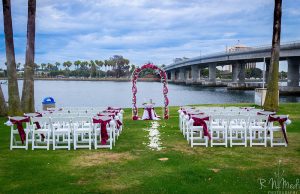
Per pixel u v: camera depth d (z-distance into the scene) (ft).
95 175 31.19
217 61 322.75
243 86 325.83
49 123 43.60
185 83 469.98
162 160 36.04
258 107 88.84
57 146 43.06
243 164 34.32
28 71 74.38
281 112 79.87
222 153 39.32
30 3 73.56
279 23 77.61
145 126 62.28
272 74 79.41
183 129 51.42
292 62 226.17
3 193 26.71
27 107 74.08
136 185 28.30
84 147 42.91
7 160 36.78
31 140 43.93
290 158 36.76
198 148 42.19
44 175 31.35
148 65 73.61
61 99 196.13
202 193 26.16
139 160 36.24
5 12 70.69
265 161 35.50
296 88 222.69
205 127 42.83
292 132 53.52
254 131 46.44
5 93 245.24
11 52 71.67
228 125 45.11
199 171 31.78
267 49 226.99
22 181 29.66
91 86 413.59
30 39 74.33
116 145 44.42
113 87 382.01
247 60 301.22
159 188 27.37
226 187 27.45
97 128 45.85
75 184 28.78
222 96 238.68
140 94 248.52
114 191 26.99
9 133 54.85
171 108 96.27
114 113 50.01
